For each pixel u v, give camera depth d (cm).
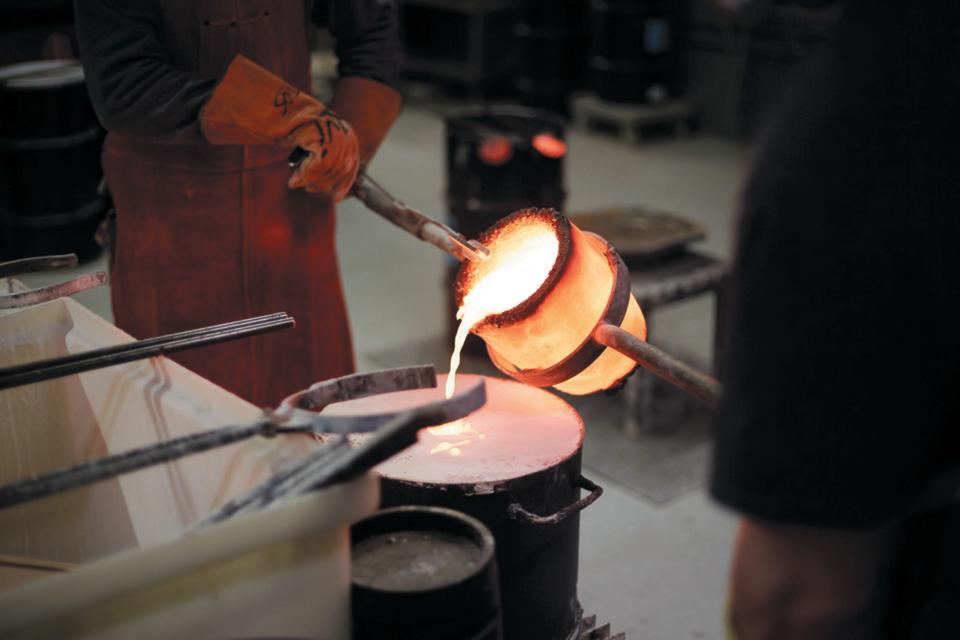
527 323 108
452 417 81
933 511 76
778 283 69
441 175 570
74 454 121
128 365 109
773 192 70
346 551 82
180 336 108
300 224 181
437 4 681
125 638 73
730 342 73
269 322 112
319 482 78
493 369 343
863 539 71
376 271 439
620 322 111
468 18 682
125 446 110
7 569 111
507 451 109
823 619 73
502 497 101
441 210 513
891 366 68
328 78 643
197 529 77
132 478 109
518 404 122
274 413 88
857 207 67
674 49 657
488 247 129
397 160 596
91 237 428
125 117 160
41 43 444
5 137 400
